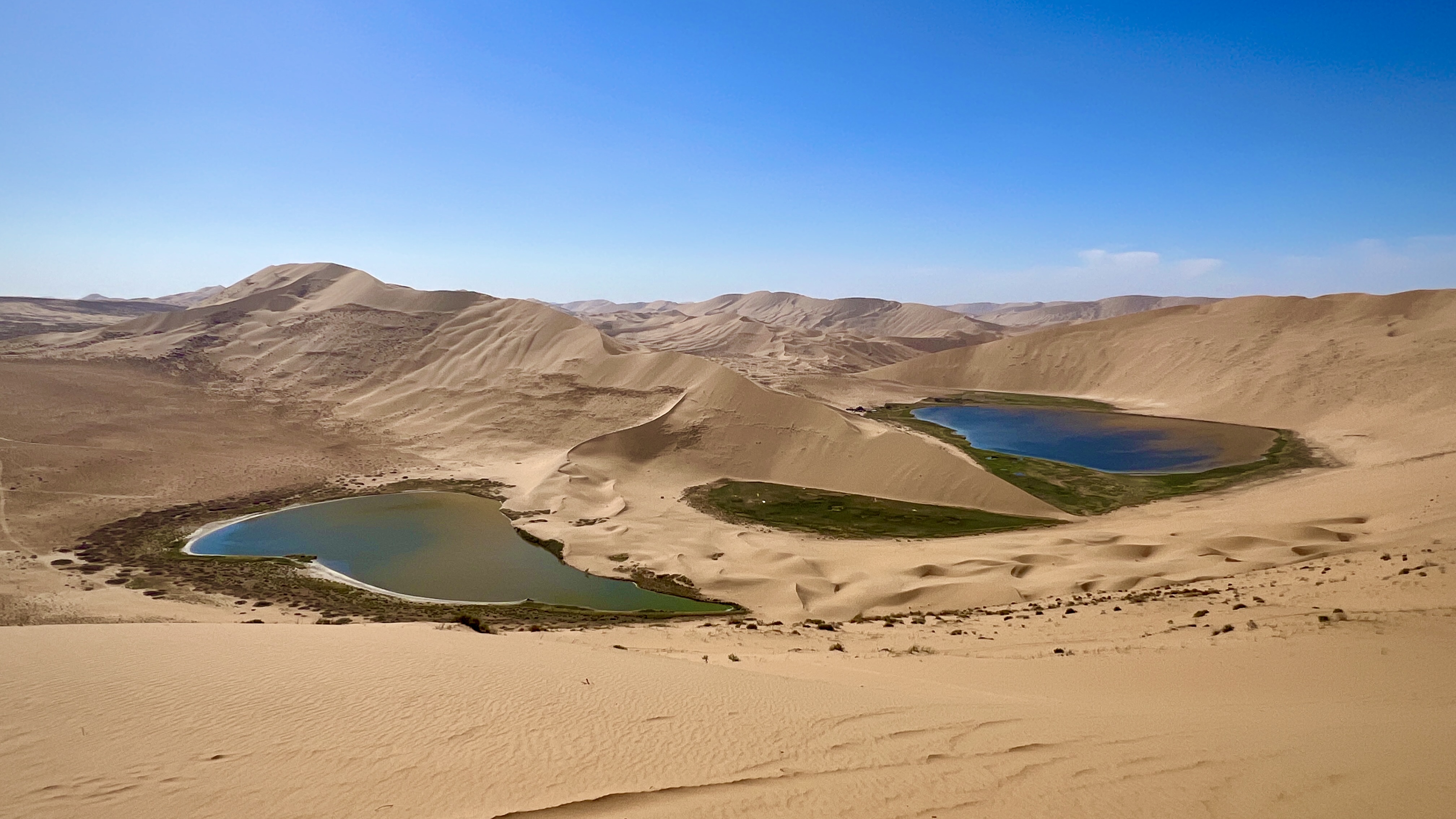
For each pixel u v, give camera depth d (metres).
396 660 14.93
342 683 13.32
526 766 9.95
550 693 13.02
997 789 8.95
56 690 12.69
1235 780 8.86
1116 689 15.16
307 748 10.52
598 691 13.31
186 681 13.31
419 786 9.36
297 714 11.81
